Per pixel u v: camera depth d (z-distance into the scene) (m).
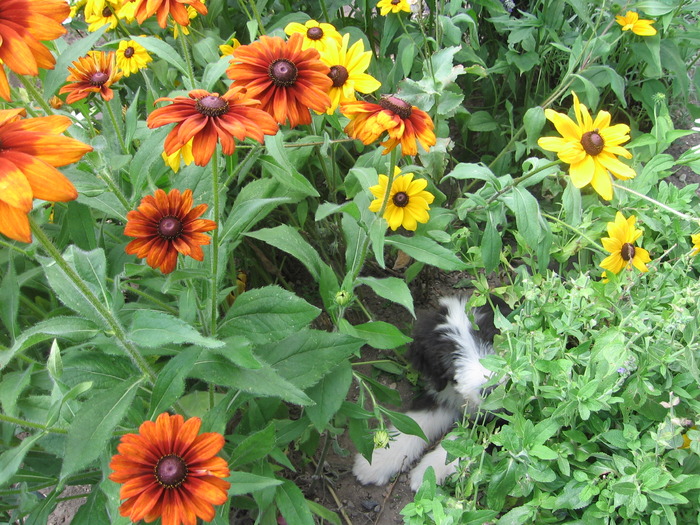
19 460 0.59
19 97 0.73
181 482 0.56
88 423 0.61
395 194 0.87
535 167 0.91
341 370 0.84
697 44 1.30
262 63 0.66
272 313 0.74
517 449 0.79
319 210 0.80
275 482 0.69
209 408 0.86
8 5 0.52
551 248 1.04
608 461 0.80
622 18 1.13
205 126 0.58
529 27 1.26
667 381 0.80
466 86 1.45
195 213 0.65
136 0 0.74
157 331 0.59
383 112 0.68
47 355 0.94
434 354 0.99
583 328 0.94
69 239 0.89
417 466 1.06
